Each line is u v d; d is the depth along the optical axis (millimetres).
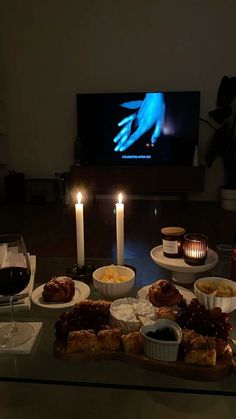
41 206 4414
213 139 4141
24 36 4309
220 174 4504
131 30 4172
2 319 991
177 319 853
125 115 4223
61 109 4504
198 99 4074
